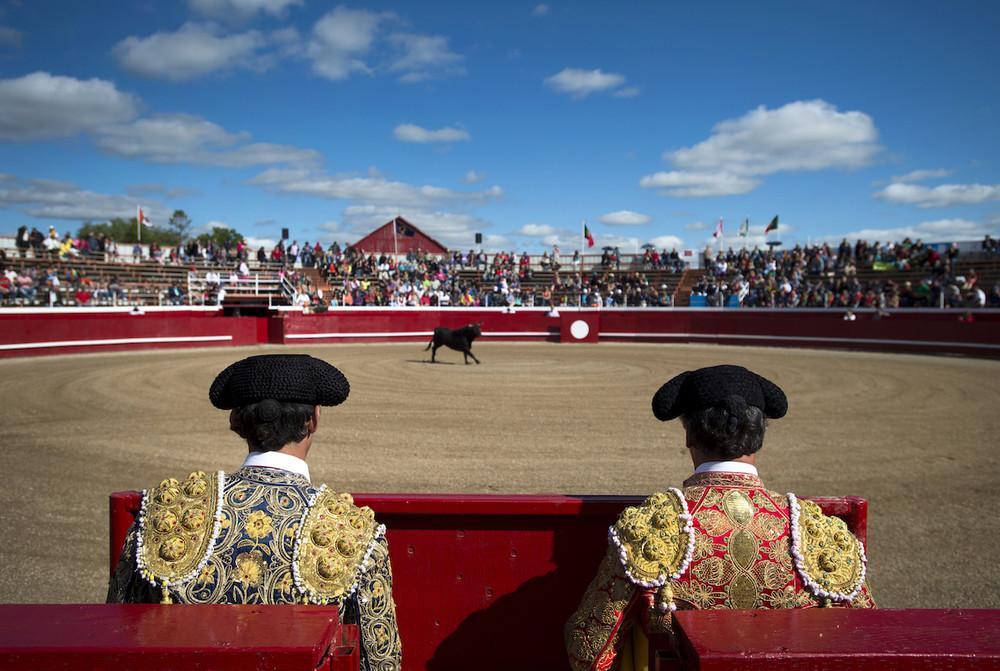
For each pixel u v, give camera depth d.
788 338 24.64
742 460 1.61
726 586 1.45
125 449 7.29
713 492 1.54
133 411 9.75
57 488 5.81
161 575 1.35
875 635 1.05
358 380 13.37
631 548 1.50
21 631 1.02
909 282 25.44
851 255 29.64
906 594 3.87
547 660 2.08
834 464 6.71
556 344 25.75
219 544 1.37
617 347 23.91
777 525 1.50
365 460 6.74
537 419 9.06
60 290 22.39
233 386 1.53
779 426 8.71
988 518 5.15
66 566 4.18
